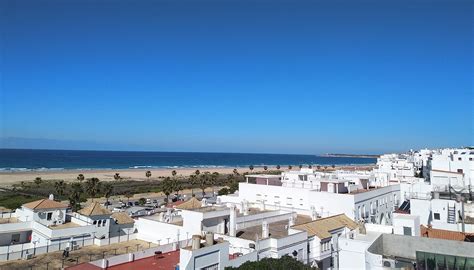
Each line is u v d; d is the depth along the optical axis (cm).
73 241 6075
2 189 16125
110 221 7038
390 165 14625
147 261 4581
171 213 6656
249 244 4659
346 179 8344
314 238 5138
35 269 4906
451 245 3397
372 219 7394
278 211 6606
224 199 8469
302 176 9019
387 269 3084
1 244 6200
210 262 4078
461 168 9494
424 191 8038
